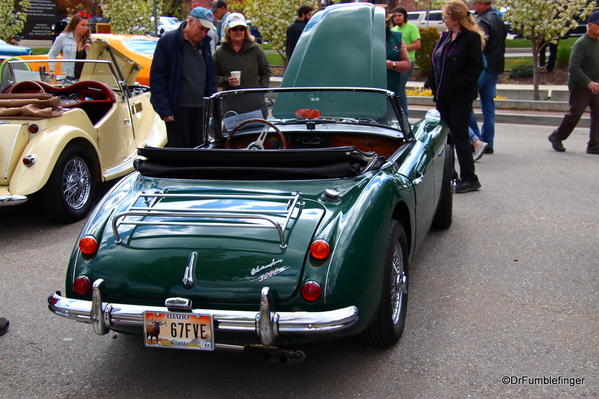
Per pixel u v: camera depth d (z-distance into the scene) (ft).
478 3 25.81
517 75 48.08
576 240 15.84
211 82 19.56
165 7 82.94
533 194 20.51
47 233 17.35
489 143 27.35
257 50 22.74
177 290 8.51
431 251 15.28
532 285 13.01
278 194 9.76
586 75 26.25
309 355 10.26
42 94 17.89
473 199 20.02
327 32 17.84
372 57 17.25
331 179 10.08
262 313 8.05
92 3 77.41
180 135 19.30
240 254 8.55
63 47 27.50
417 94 44.11
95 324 8.66
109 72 21.61
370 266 8.86
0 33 56.80
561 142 27.91
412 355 10.18
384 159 11.46
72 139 18.03
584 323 11.20
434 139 14.66
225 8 32.50
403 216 11.11
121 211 9.79
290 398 9.04
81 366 10.12
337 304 8.31
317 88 12.98
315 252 8.39
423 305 12.13
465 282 13.25
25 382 9.60
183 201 9.81
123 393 9.29
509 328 11.06
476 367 9.74
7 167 16.52
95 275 8.89
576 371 9.56
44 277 14.01
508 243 15.74
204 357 10.40
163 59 18.43
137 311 8.54
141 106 23.53
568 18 37.68
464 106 19.69
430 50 50.26
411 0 77.56
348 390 9.19
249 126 13.99
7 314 12.08
